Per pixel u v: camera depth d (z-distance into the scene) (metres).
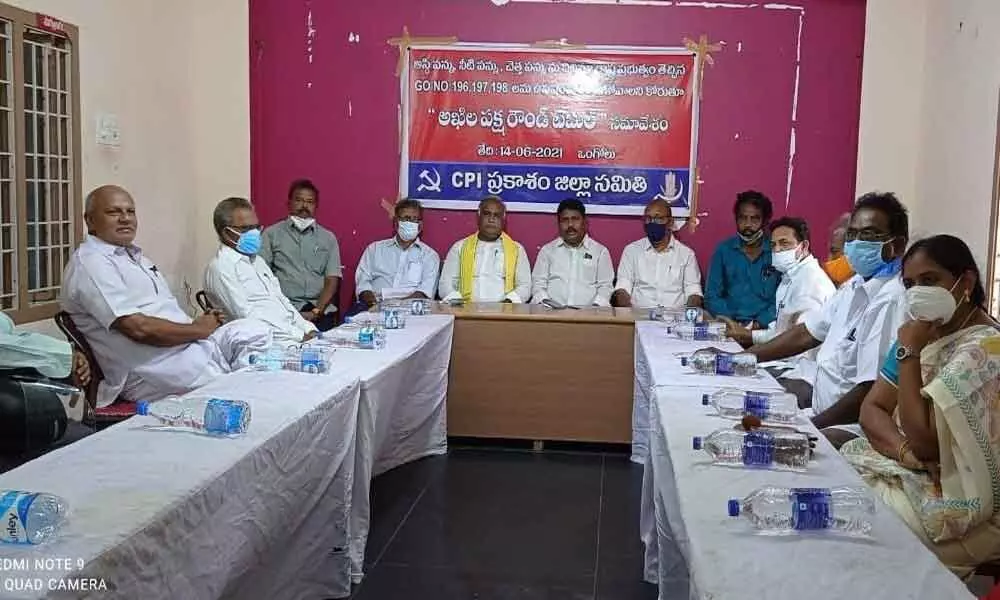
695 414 2.37
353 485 2.81
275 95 5.89
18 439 2.83
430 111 5.85
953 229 4.75
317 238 5.55
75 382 3.32
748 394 2.54
